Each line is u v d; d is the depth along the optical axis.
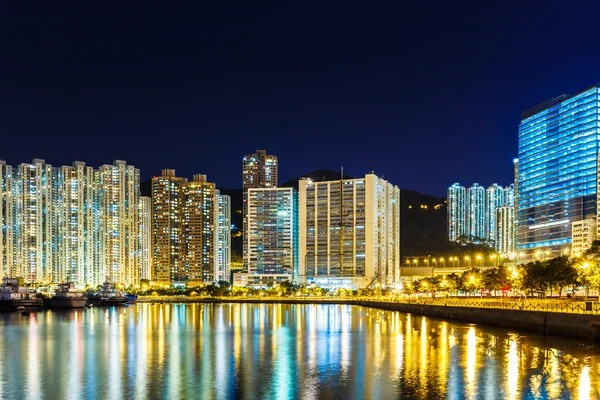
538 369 91.88
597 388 79.12
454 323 182.12
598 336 116.56
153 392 82.06
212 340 143.38
